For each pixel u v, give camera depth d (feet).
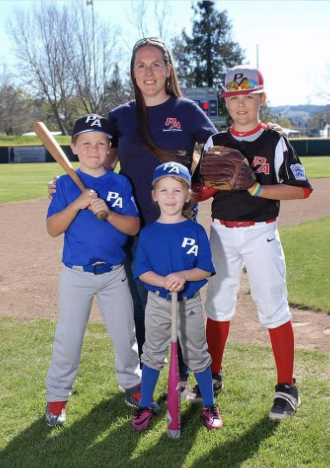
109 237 9.81
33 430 9.54
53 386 9.88
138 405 10.08
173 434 9.18
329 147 116.57
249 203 9.89
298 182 9.77
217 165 9.58
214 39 151.43
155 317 9.62
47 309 16.52
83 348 13.23
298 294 16.84
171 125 10.46
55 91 157.28
